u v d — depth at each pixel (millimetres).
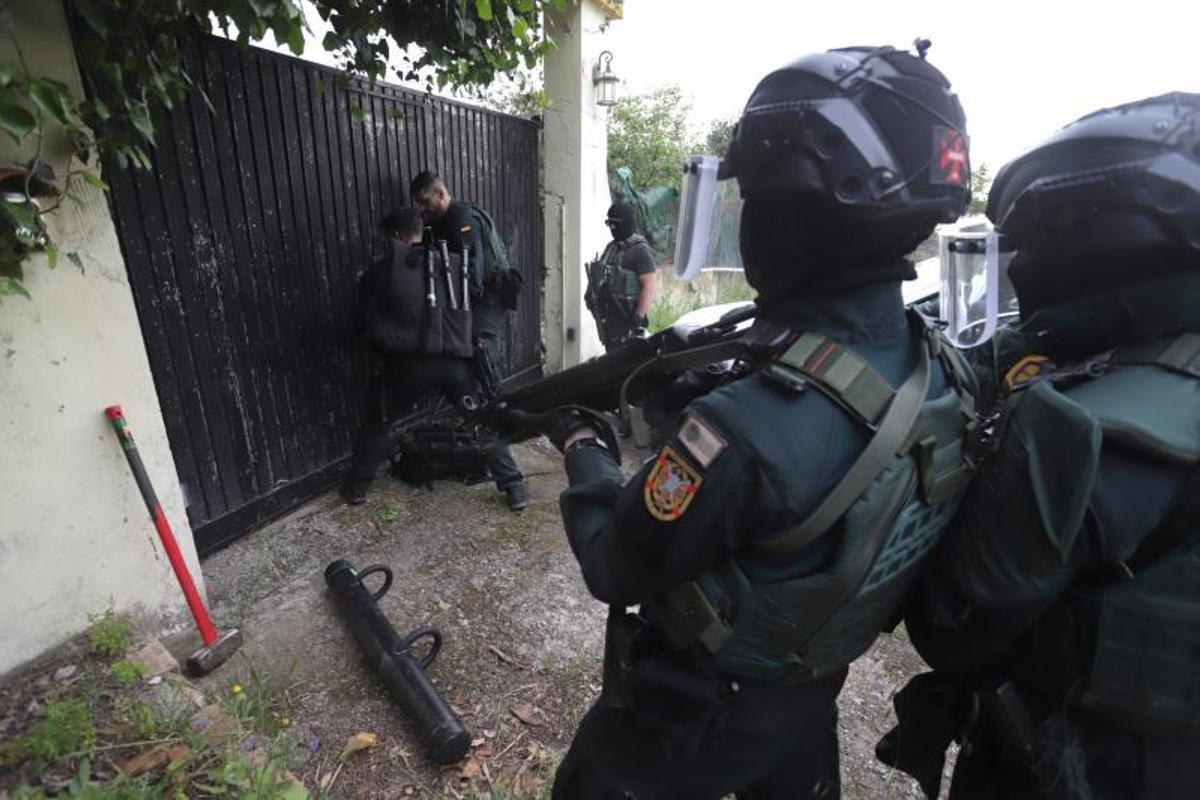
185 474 2918
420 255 3229
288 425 3379
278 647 2549
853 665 2623
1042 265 980
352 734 2176
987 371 1271
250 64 2916
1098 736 933
